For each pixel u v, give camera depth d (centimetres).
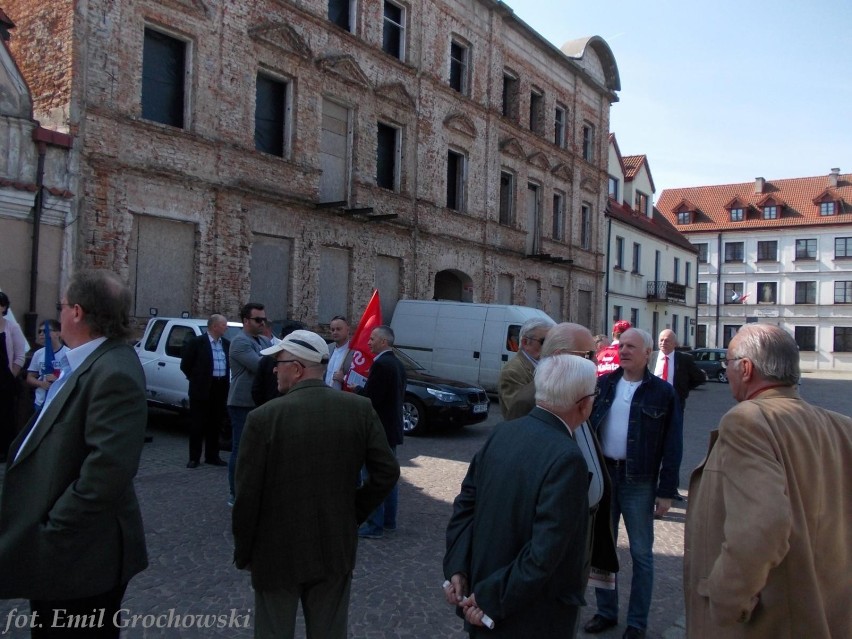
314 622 312
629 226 3481
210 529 611
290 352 317
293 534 301
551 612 256
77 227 1209
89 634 263
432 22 2078
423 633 426
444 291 2342
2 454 801
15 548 252
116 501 262
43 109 1235
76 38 1203
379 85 1883
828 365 5194
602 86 3069
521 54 2525
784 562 240
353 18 1820
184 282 1401
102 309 271
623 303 3438
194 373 859
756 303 5491
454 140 2183
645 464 439
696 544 268
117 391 256
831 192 5269
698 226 5728
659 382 451
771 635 240
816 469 248
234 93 1485
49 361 732
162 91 1378
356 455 318
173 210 1366
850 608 247
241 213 1503
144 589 475
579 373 272
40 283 1152
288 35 1602
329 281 1764
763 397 265
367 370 678
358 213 1742
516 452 266
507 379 453
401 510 713
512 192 2511
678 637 445
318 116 1698
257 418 303
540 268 2670
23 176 1130
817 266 5262
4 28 1195
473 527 276
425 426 1197
